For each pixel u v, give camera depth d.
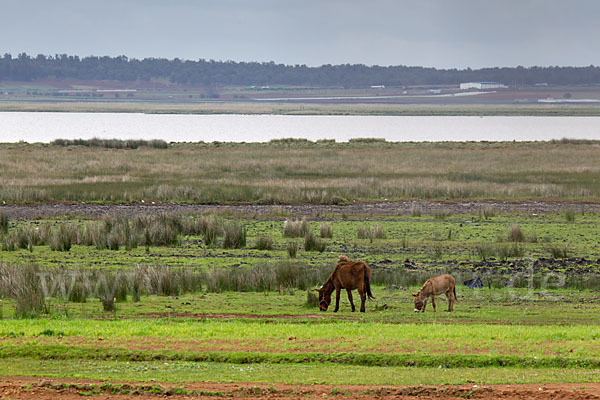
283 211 129.25
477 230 111.94
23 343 41.41
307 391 33.25
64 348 40.50
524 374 36.19
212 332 44.44
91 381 34.72
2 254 87.06
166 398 32.41
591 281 69.50
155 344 41.62
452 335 43.53
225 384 34.34
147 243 96.44
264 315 54.22
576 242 100.31
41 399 32.00
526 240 101.69
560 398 31.88
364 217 126.38
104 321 49.47
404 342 41.88
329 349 40.56
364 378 35.47
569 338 43.00
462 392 32.69
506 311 56.31
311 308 57.88
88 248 93.25
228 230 98.12
